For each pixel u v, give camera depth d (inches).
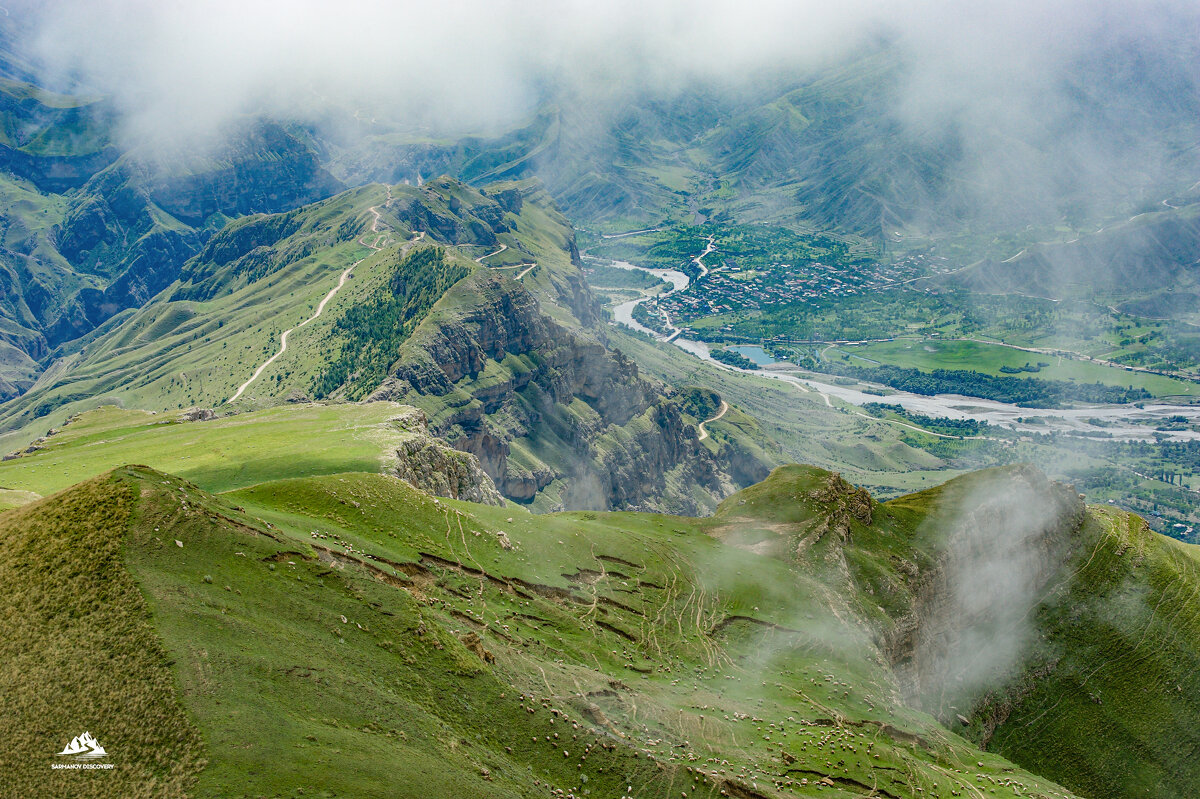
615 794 3565.5
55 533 3390.7
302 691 3090.6
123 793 2502.5
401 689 3449.8
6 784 2500.0
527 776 3385.8
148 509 3604.8
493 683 3846.0
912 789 4591.5
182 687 2829.7
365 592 3924.7
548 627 5044.3
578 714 4010.8
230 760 2637.8
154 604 3122.5
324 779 2687.0
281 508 5078.7
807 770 4375.0
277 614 3484.3
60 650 2906.0
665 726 4281.5
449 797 2861.7
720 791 3789.4
